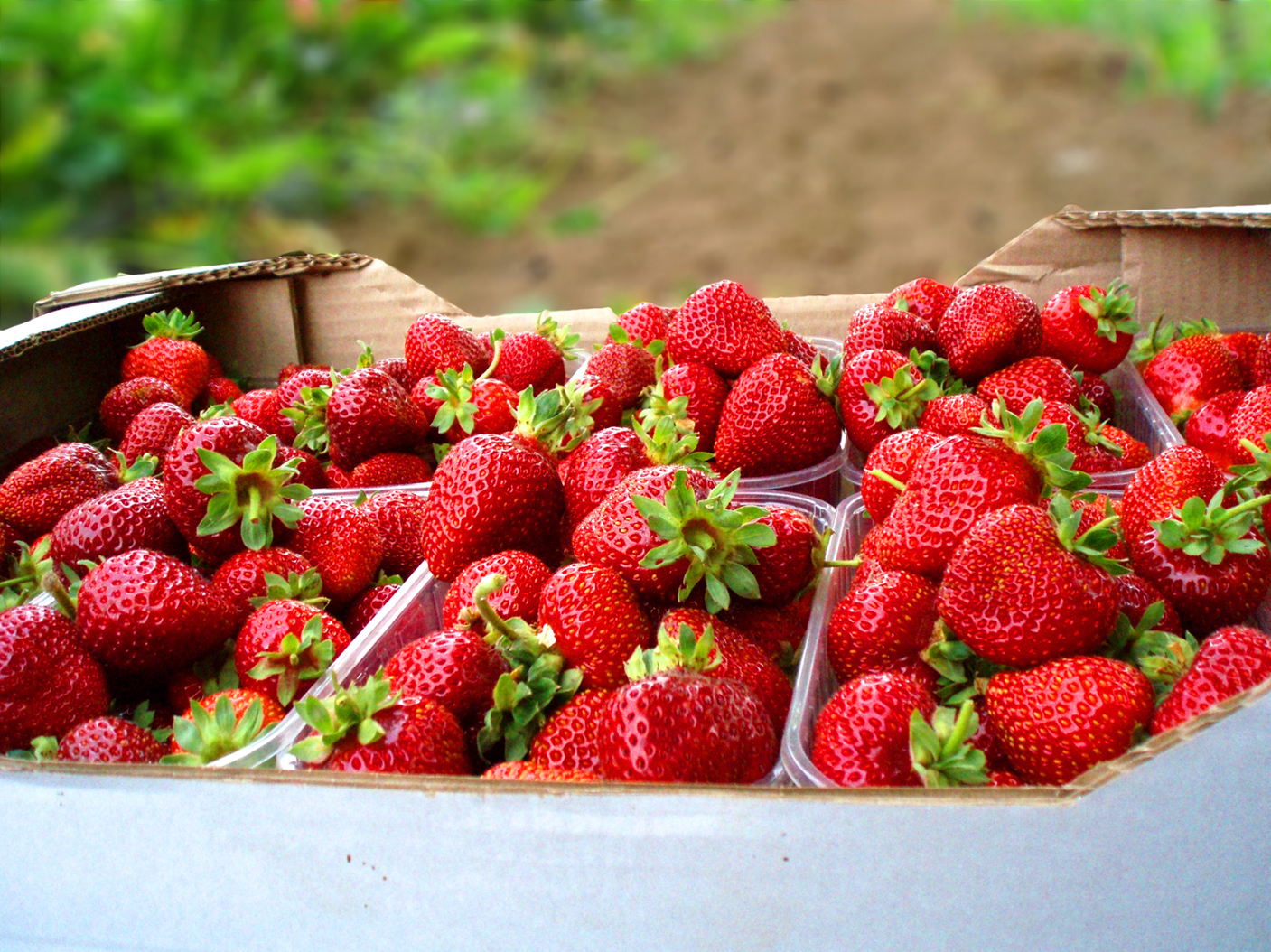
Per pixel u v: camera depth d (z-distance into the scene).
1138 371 0.59
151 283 0.62
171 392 0.61
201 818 0.34
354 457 0.55
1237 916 0.32
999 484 0.41
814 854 0.32
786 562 0.42
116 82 1.21
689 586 0.40
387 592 0.48
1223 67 1.56
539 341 0.60
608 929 0.33
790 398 0.50
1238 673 0.36
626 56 1.78
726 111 1.62
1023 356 0.55
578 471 0.47
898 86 1.65
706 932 0.33
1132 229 0.60
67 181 1.17
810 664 0.40
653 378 0.57
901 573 0.42
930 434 0.46
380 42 1.50
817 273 1.22
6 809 0.35
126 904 0.35
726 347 0.53
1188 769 0.31
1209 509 0.41
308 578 0.45
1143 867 0.31
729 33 1.88
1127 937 0.32
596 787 0.32
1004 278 0.62
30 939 0.36
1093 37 1.76
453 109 1.50
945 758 0.36
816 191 1.38
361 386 0.55
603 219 1.36
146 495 0.48
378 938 0.34
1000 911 0.32
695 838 0.32
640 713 0.35
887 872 0.32
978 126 1.50
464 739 0.39
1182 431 0.57
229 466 0.45
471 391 0.56
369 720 0.37
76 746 0.40
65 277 1.09
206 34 1.33
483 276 1.25
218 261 1.15
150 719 0.43
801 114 1.58
